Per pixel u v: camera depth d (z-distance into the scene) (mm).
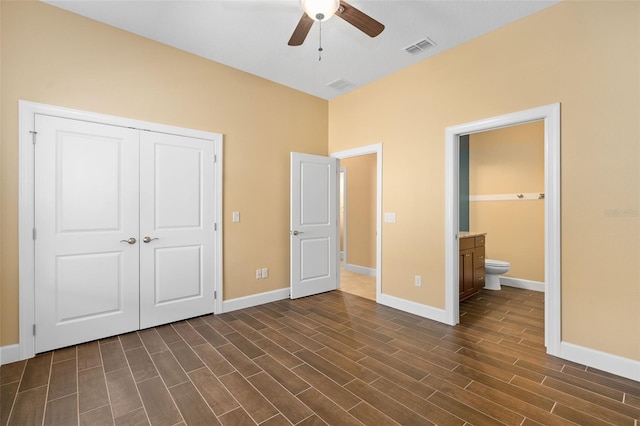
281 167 3879
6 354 2223
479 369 2152
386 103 3615
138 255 2820
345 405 1762
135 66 2785
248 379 2029
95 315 2613
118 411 1707
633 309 2029
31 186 2322
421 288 3250
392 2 2322
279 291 3844
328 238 4242
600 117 2141
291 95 3973
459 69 2928
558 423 1604
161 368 2166
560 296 2309
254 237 3619
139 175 2820
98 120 2600
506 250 4480
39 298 2361
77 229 2521
